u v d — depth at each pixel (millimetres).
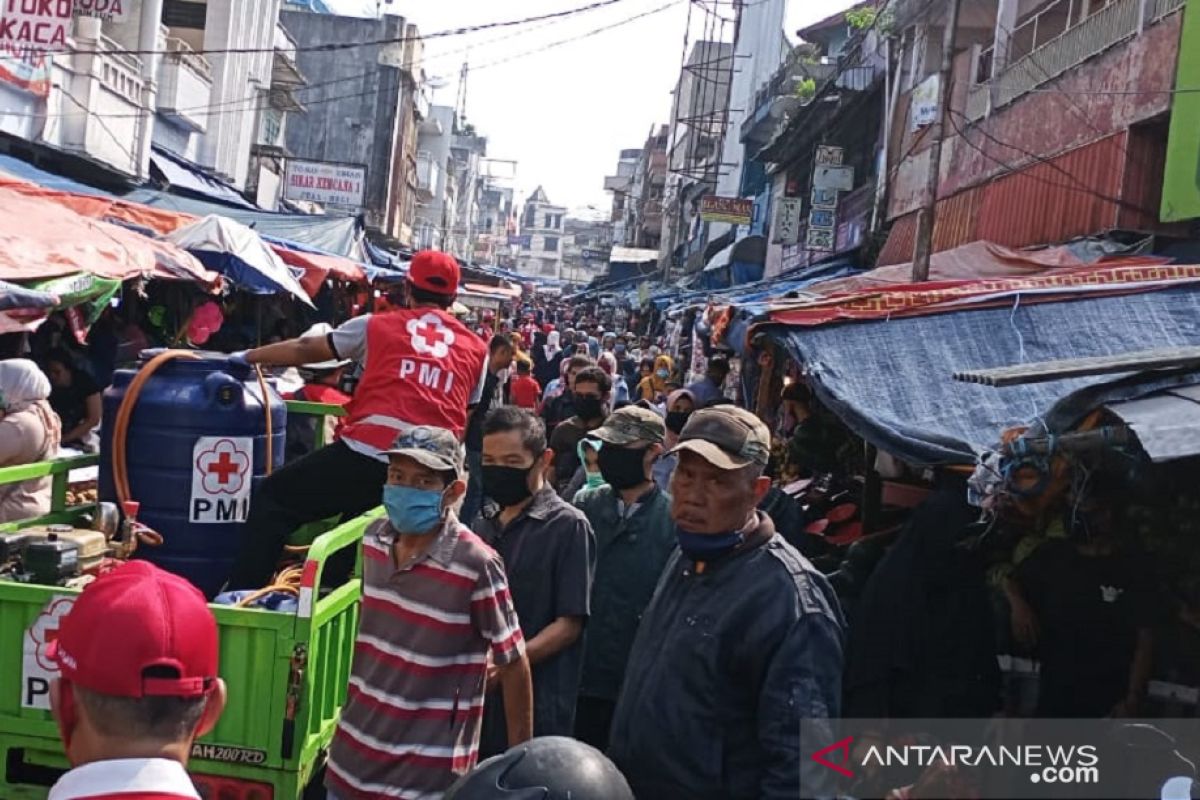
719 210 30312
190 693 1919
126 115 18312
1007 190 15117
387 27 47094
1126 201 11930
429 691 3354
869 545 5730
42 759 3762
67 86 16594
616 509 4672
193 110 22812
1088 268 9180
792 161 27984
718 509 2807
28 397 5188
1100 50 12906
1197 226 11383
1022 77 15117
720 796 2715
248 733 3604
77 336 8766
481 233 121438
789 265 27609
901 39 19844
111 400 4586
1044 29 15203
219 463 4523
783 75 32625
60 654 1916
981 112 16359
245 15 26359
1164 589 3906
